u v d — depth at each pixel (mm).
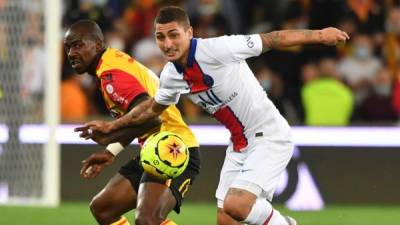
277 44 21422
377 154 38219
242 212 21922
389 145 38156
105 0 46344
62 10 45719
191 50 21219
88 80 44250
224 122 22484
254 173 22031
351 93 43719
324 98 42219
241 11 46062
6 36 38781
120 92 22094
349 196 38312
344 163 38281
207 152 38156
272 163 22125
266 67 43281
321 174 38281
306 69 42969
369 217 34750
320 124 38406
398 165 38125
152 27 46031
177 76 21516
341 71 44156
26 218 34062
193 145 23328
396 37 45156
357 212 36219
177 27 21016
